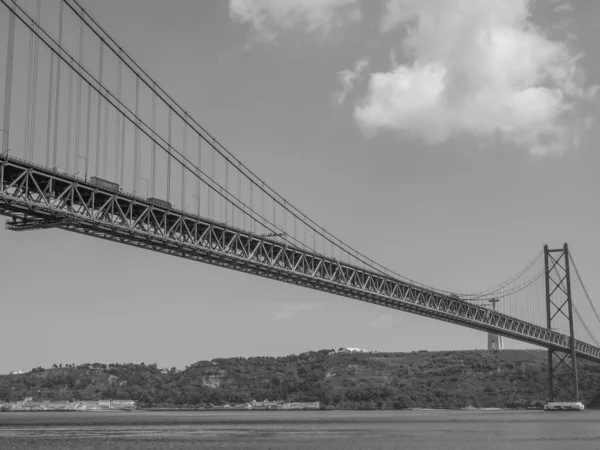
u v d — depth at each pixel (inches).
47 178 2866.6
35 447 2952.8
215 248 3644.2
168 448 2888.8
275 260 3996.1
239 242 3782.0
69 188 2935.5
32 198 2837.1
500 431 3991.1
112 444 3097.9
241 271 3873.0
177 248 3444.9
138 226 3260.3
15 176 2832.2
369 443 3149.6
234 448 2893.7
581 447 2965.1
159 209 3324.3
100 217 3078.2
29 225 2962.6
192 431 4116.6
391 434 3757.4
